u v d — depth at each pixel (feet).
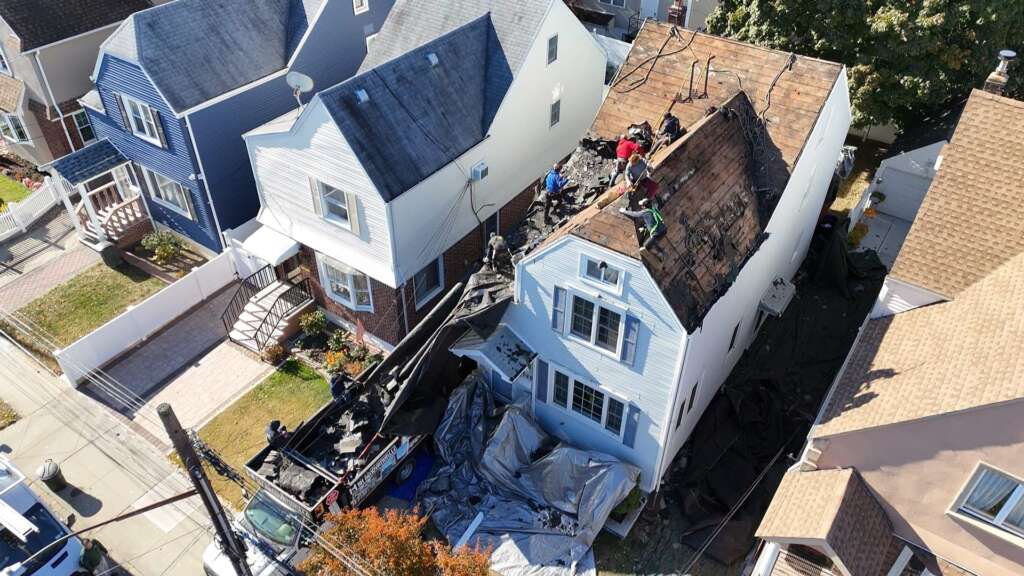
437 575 51.90
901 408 46.96
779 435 68.85
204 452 46.65
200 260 95.86
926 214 58.29
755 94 70.23
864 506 48.55
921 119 100.63
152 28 80.02
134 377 78.48
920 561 49.52
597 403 63.16
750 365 78.33
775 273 78.48
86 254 96.58
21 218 99.81
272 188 77.51
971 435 43.62
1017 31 91.25
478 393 69.92
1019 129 56.90
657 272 51.96
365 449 64.03
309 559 52.60
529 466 65.16
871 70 94.22
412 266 74.84
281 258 78.64
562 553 60.64
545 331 61.93
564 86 89.76
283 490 60.80
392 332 79.41
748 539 61.41
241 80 85.46
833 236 87.81
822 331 82.69
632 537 62.95
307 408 74.95
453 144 75.36
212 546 58.23
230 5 86.74
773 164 67.36
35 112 102.94
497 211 86.38
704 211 58.95
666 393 57.16
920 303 58.59
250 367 79.77
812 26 97.14
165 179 90.12
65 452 70.44
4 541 55.36
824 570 50.11
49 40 97.40
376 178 67.46
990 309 51.39
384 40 88.53
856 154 112.68
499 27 82.12
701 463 67.36
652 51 76.07
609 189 61.41
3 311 87.04
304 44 88.89
